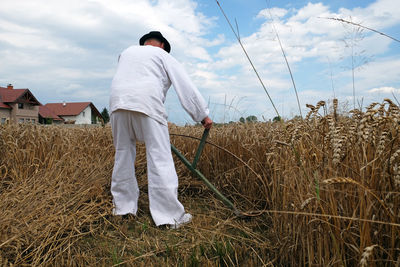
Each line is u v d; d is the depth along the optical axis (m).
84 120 52.81
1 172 3.21
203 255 1.87
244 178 3.14
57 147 3.63
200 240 2.06
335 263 1.35
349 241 1.32
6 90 34.69
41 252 1.77
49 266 1.75
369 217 1.23
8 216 2.01
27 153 3.43
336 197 1.41
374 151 1.31
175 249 1.93
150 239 2.16
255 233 2.13
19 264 1.69
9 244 1.80
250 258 1.80
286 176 1.81
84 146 3.93
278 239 1.84
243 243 1.95
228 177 3.27
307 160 1.59
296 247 1.60
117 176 2.57
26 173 3.18
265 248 1.89
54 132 4.05
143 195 3.18
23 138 3.75
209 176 3.61
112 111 2.44
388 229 1.23
